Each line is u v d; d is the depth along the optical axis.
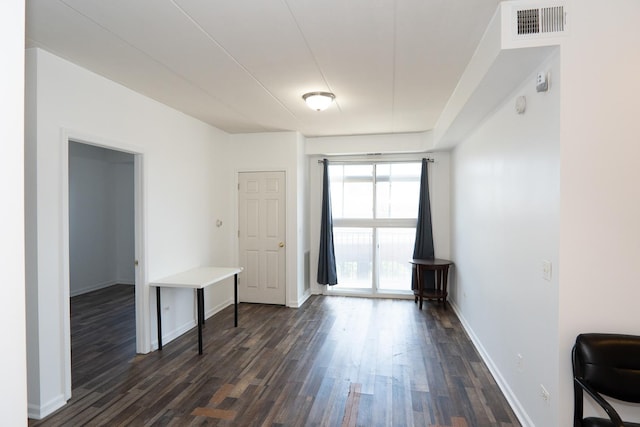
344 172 5.72
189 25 2.07
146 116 3.41
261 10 1.90
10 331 0.80
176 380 2.87
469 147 3.98
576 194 1.77
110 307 5.11
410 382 2.83
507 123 2.65
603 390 1.64
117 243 6.63
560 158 1.78
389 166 5.60
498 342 2.85
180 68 2.72
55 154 2.49
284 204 5.07
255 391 2.69
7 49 0.79
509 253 2.59
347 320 4.43
